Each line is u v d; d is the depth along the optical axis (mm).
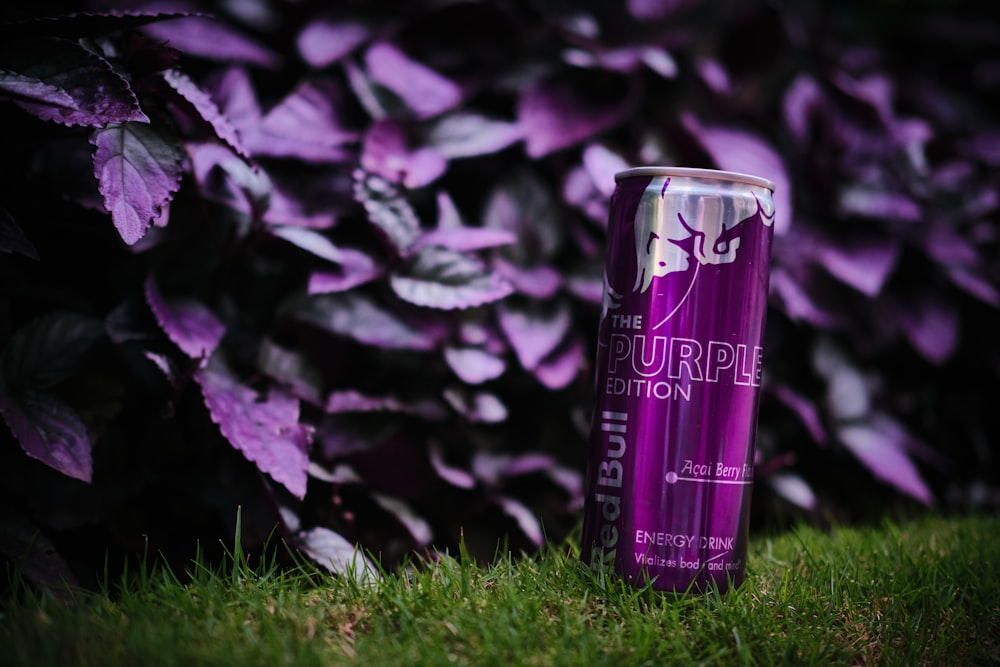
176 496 540
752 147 650
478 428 612
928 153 772
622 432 482
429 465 587
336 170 627
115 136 482
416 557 557
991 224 766
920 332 707
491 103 686
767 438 667
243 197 558
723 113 688
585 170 646
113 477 524
